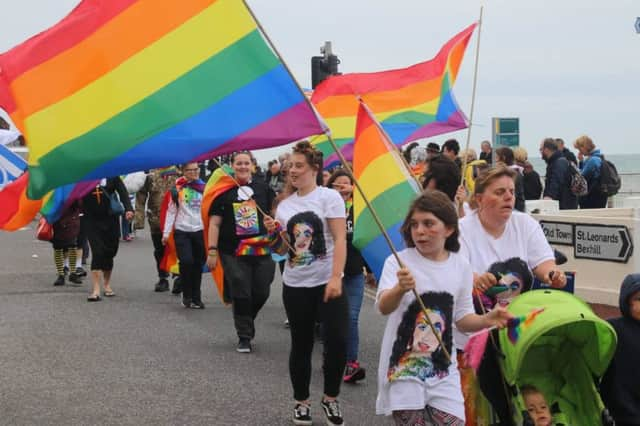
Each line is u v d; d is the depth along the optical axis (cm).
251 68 584
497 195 565
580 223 1246
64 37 564
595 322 484
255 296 962
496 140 1931
